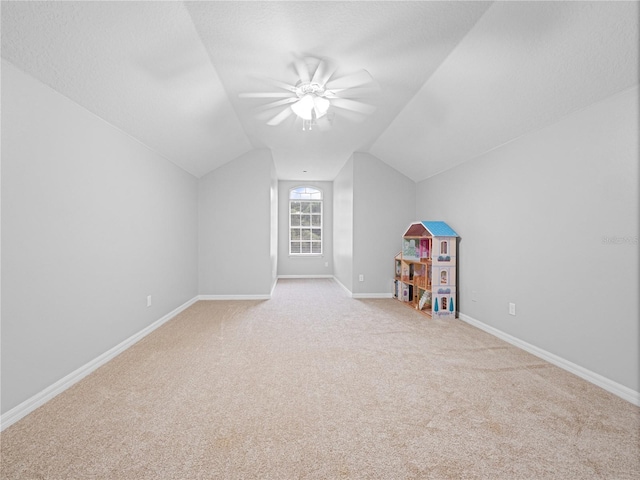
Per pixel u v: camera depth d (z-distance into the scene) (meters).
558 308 2.42
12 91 1.69
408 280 4.81
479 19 1.94
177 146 3.58
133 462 1.39
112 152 2.63
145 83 2.35
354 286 5.18
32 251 1.82
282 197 7.70
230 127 3.78
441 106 3.00
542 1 1.66
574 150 2.26
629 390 1.90
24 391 1.76
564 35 1.79
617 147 1.96
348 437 1.58
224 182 4.99
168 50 2.13
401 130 3.86
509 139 2.94
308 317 3.94
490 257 3.29
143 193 3.16
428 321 3.76
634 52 1.69
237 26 2.01
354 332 3.32
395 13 1.90
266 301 4.89
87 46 1.84
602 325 2.07
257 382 2.18
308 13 1.90
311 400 1.94
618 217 1.97
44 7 1.54
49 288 1.95
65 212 2.08
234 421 1.71
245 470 1.35
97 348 2.43
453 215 4.05
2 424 1.62
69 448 1.48
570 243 2.31
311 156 5.42
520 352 2.74
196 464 1.38
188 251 4.51
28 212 1.79
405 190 5.25
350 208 5.33
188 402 1.91
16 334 1.71
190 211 4.58
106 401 1.91
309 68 2.50
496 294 3.19
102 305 2.49
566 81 2.06
